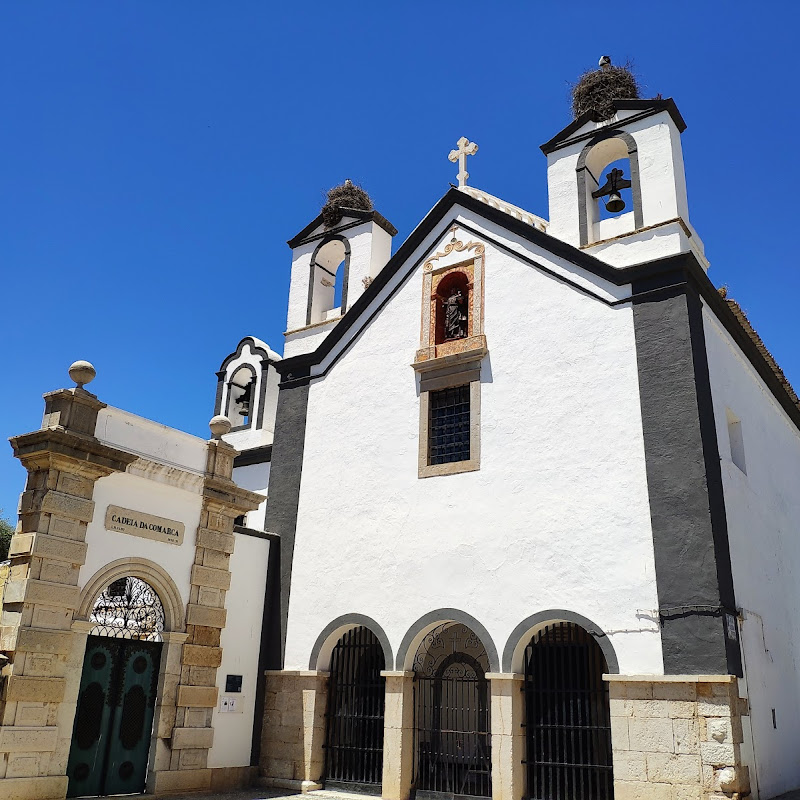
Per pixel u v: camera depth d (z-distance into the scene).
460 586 13.68
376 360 16.39
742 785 10.57
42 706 11.44
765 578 13.77
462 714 13.71
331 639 14.96
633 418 12.86
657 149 14.64
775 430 16.83
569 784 12.41
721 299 14.02
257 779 14.66
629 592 12.02
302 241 19.75
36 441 12.21
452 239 16.20
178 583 13.94
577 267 14.32
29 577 11.60
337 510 15.73
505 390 14.38
